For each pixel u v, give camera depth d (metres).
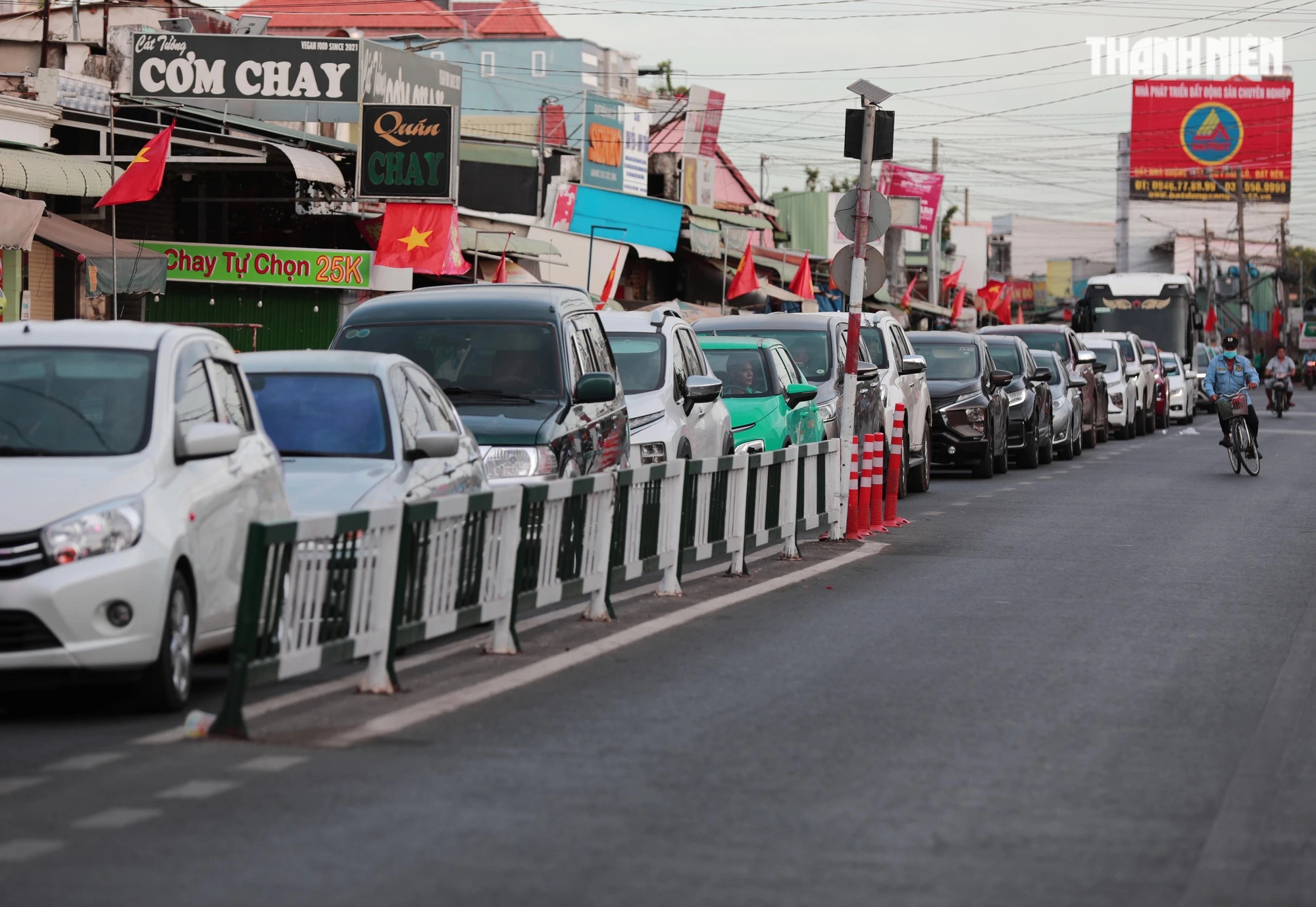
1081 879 9.05
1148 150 183.88
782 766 11.62
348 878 8.83
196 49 47.59
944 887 8.84
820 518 26.19
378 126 44.06
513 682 14.66
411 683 14.62
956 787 11.11
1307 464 46.78
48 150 38.06
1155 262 184.00
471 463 18.28
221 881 8.75
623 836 9.76
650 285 72.69
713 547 21.39
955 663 15.93
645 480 19.17
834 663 15.84
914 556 24.98
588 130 73.50
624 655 16.20
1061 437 49.25
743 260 62.84
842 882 8.89
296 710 13.40
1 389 13.98
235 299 46.00
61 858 9.14
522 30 103.19
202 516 13.62
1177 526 29.83
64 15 57.94
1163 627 18.34
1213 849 9.70
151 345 14.38
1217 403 42.84
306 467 16.33
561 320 21.81
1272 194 182.62
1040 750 12.27
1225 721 13.46
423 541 14.45
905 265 128.38
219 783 10.92
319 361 17.61
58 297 39.62
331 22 106.12
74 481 12.95
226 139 41.59
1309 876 9.20
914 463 37.00
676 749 12.12
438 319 22.00
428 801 10.52
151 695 13.09
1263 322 186.12
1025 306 176.38
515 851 9.40
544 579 16.86
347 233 49.84
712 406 27.44
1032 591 21.19
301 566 12.77
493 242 53.06
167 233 47.12
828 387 33.56
